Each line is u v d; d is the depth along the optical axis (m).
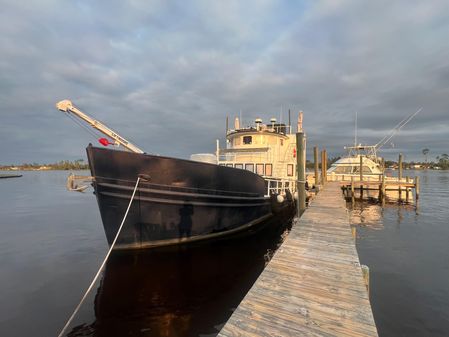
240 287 6.31
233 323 2.68
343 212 8.60
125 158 7.27
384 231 12.50
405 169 131.38
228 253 8.56
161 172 7.73
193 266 7.42
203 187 8.48
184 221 8.34
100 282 6.47
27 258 8.41
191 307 5.43
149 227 7.86
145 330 4.70
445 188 38.31
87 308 5.36
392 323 5.04
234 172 9.34
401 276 7.27
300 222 7.20
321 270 4.01
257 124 15.39
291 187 16.31
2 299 5.73
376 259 8.70
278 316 2.81
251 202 10.41
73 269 7.42
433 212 17.42
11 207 20.28
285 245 5.23
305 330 2.57
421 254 9.20
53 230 12.52
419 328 4.89
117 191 7.30
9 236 11.34
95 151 6.95
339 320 2.73
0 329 4.66
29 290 6.16
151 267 7.27
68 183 6.80
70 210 18.80
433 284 6.76
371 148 24.53
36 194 30.77
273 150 14.72
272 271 3.99
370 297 6.06
